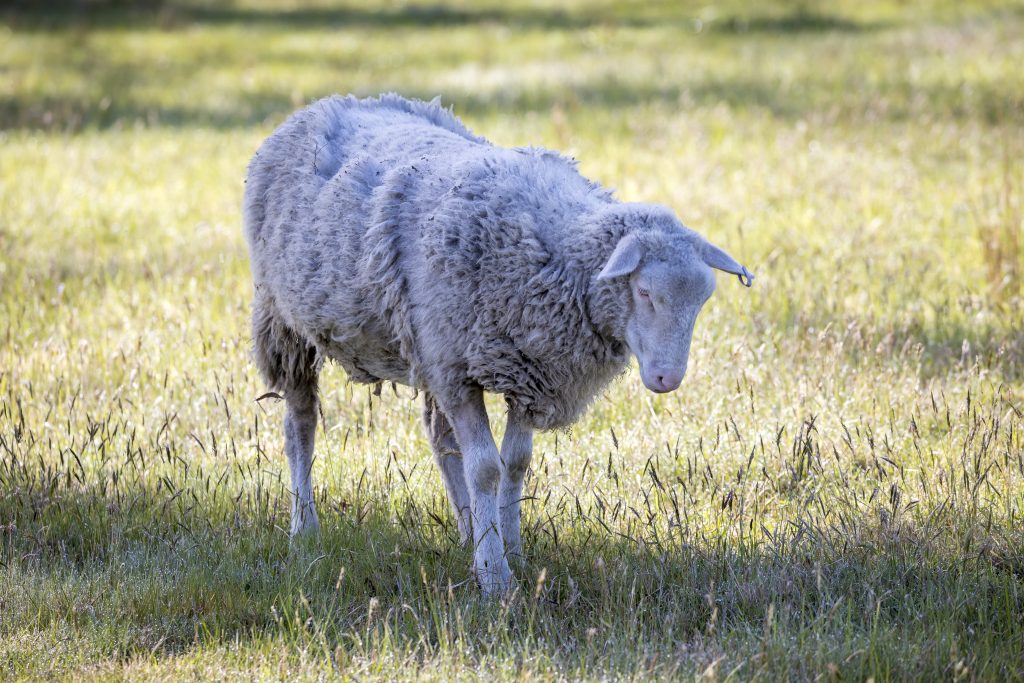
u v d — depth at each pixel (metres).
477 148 12.28
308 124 13.53
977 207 23.11
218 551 12.27
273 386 13.72
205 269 20.20
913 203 23.86
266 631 10.75
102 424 14.35
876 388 15.18
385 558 11.95
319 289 12.32
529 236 10.94
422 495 13.54
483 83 40.81
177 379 16.36
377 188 12.02
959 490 12.70
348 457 14.51
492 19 59.78
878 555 11.47
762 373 15.91
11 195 26.36
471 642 10.23
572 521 12.48
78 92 41.31
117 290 20.09
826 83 37.75
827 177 25.91
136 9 64.75
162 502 13.28
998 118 30.91
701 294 10.18
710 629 9.90
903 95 34.94
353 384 16.31
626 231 10.61
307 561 11.94
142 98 40.62
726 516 12.65
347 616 10.92
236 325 18.09
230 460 14.45
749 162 27.83
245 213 13.95
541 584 10.80
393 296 11.59
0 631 10.59
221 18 62.97
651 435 14.61
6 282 20.12
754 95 36.47
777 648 9.98
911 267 20.11
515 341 11.05
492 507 11.29
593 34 52.28
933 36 45.06
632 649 10.26
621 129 32.25
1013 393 14.94
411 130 13.10
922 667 9.75
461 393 11.43
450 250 11.09
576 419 11.76
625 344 11.16
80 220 24.77
